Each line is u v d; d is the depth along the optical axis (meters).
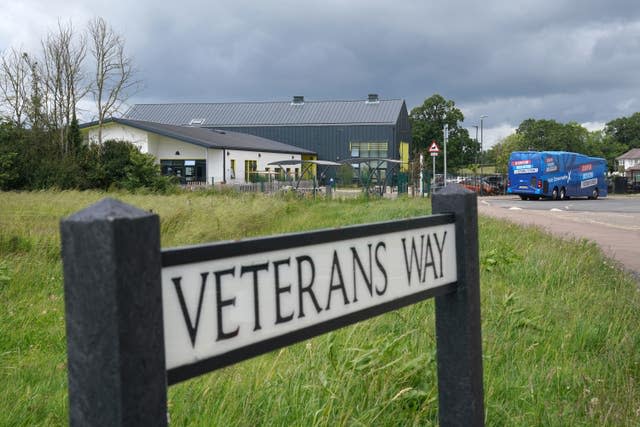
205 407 3.59
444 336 2.38
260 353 1.56
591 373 4.49
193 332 1.39
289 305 1.64
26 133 37.00
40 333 5.95
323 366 4.13
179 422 3.44
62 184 34.19
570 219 23.50
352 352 4.19
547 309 6.38
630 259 11.99
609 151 141.50
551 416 3.66
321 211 24.52
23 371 4.76
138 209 1.25
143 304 1.24
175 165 52.28
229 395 3.73
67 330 1.23
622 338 5.29
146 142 51.03
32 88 38.47
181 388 3.88
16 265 8.81
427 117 108.44
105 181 35.97
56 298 7.43
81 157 36.38
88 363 1.21
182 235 13.99
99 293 1.19
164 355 1.29
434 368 4.07
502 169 91.69
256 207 19.31
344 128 70.81
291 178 52.00
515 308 6.08
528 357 4.84
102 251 1.18
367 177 40.03
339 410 3.48
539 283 7.85
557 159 47.97
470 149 108.62
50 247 10.44
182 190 36.78
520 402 3.94
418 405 3.73
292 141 71.88
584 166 50.72
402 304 2.07
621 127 150.25
